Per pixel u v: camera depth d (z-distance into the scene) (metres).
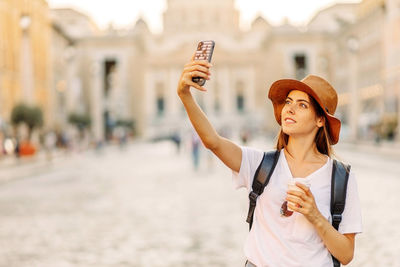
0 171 22.20
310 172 2.59
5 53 40.06
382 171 20.06
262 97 111.19
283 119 2.64
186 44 115.62
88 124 54.62
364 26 63.31
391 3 49.22
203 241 8.24
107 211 11.47
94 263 6.96
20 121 32.84
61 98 61.41
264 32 125.44
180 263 6.91
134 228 9.41
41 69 51.78
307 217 2.39
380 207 11.23
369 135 49.19
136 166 26.58
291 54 96.69
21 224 9.92
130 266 6.79
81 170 24.03
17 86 43.16
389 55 50.19
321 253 2.51
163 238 8.51
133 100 90.94
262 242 2.56
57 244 8.15
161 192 14.97
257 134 101.06
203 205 12.23
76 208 11.97
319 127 2.69
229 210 11.42
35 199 13.68
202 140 2.62
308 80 2.65
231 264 6.83
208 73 2.45
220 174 21.09
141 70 98.50
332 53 89.75
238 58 116.62
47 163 27.84
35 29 49.31
